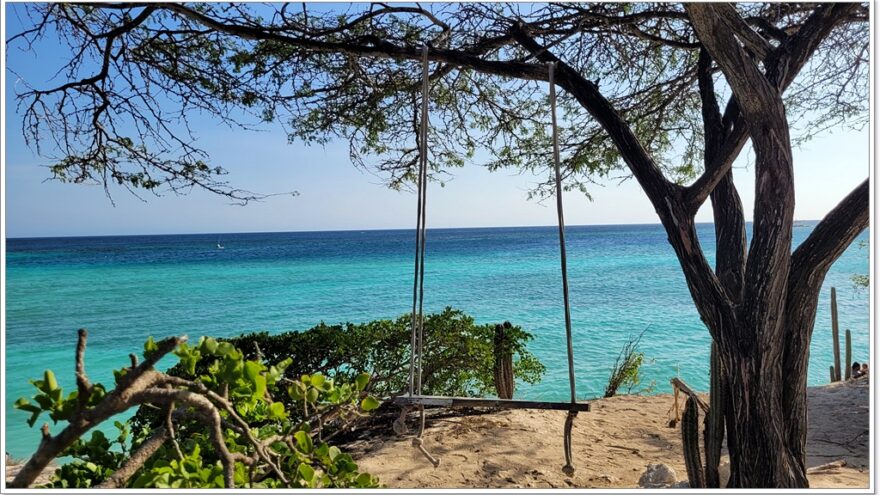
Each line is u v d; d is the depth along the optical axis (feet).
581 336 56.34
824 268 11.70
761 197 11.32
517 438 19.33
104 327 71.05
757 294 11.32
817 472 16.31
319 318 74.90
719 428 12.52
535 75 14.44
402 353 23.38
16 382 46.37
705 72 15.49
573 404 11.55
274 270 147.84
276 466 5.84
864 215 11.36
